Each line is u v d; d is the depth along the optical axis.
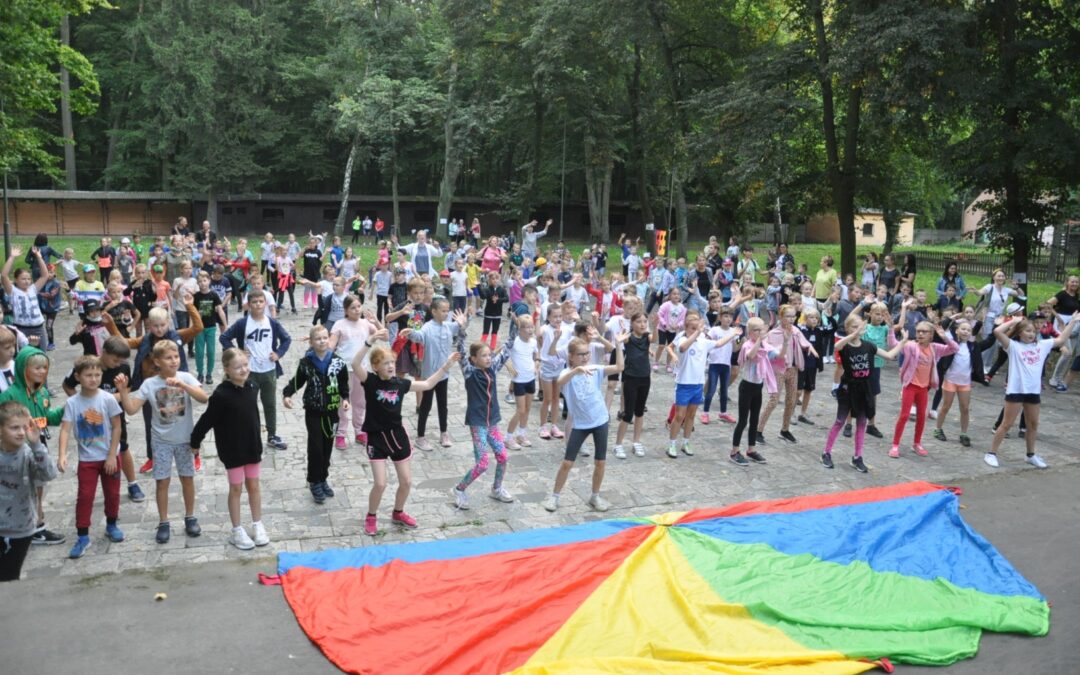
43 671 5.68
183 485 7.98
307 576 7.04
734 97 25.05
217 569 7.38
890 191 28.23
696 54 34.28
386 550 7.59
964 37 20.80
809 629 6.45
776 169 24.73
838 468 11.03
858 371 10.79
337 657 5.92
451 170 43.25
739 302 18.06
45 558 7.54
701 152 26.45
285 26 49.12
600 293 17.98
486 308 17.44
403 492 8.41
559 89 37.69
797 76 25.30
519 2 37.12
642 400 11.12
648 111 35.34
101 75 49.16
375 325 11.95
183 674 5.72
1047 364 18.88
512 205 45.12
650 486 10.06
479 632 6.16
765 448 11.88
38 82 23.16
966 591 7.21
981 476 10.77
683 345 10.95
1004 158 20.98
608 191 47.50
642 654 6.07
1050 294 29.58
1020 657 6.30
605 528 8.20
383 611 6.49
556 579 7.03
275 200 49.91
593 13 32.44
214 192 47.47
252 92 47.28
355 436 11.45
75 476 9.84
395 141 45.34
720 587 7.04
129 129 51.72
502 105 41.81
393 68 44.00
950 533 8.55
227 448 7.68
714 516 8.59
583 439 8.98
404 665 5.82
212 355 14.15
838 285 18.12
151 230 50.22
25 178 52.38
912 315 15.81
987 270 34.94
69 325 20.52
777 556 7.64
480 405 9.02
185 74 45.03
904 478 10.69
